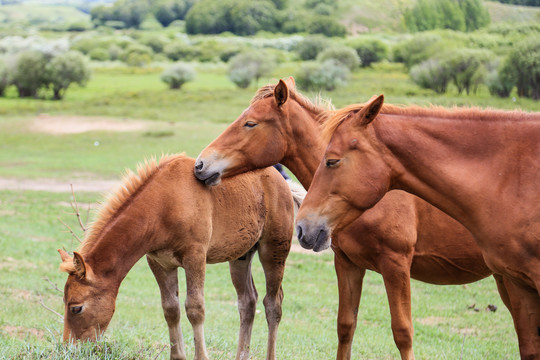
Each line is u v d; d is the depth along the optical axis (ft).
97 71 263.70
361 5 359.66
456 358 22.84
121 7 575.38
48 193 69.46
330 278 39.17
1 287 32.35
